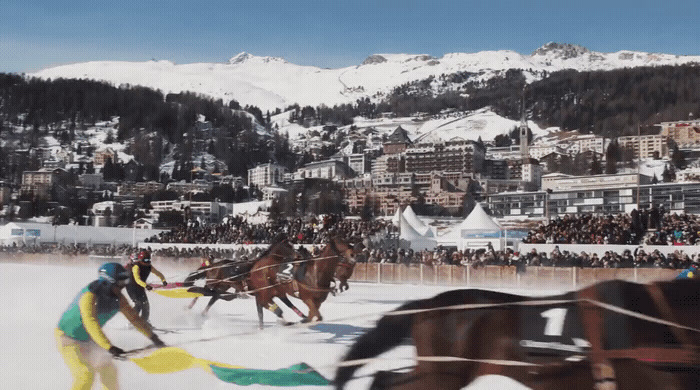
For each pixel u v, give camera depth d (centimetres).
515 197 7888
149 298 1831
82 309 482
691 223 3491
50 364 802
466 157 17088
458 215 8762
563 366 397
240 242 4381
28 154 18850
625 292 394
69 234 6406
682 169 13512
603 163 16238
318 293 1070
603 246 2858
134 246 5078
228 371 494
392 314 448
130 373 745
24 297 1809
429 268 2595
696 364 367
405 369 441
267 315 1417
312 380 480
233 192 15812
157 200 15100
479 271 2452
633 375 381
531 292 2097
